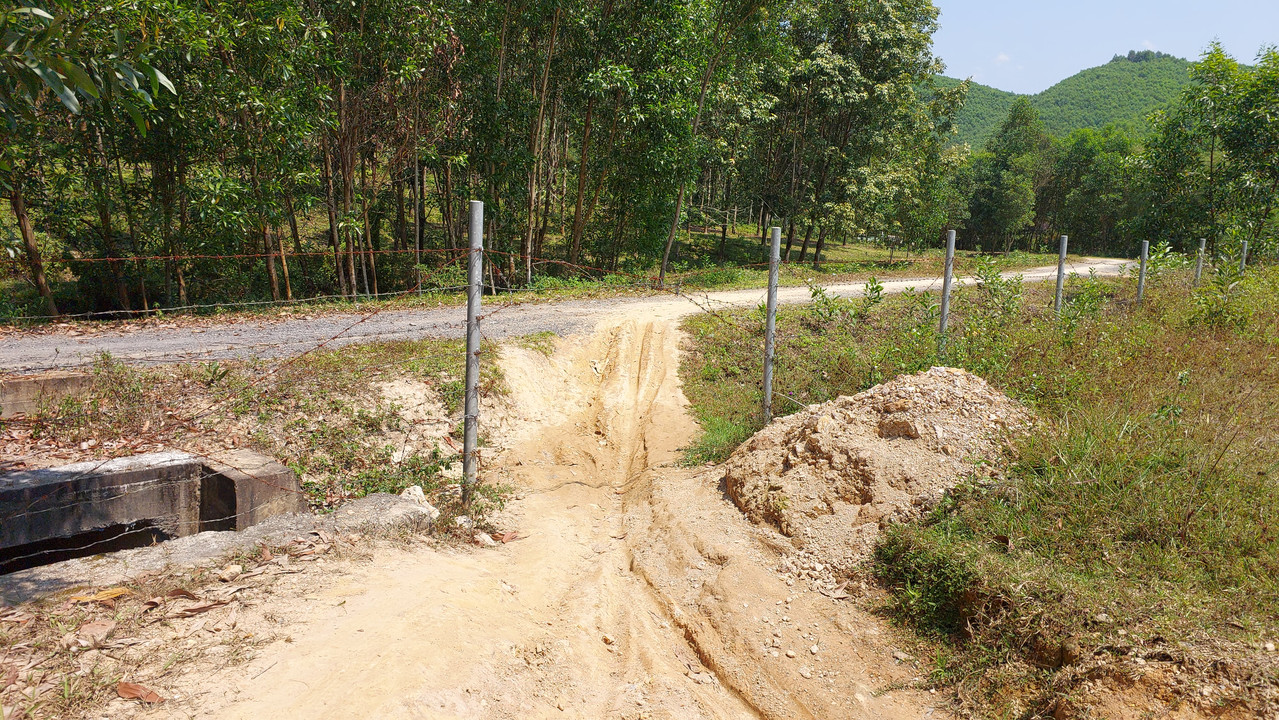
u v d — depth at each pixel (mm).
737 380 10391
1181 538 4250
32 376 7277
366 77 15930
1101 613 3701
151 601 3730
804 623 4605
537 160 19203
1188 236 22672
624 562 5836
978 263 10203
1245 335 9234
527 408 9273
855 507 5469
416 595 4309
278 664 3350
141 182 15227
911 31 27359
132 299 17094
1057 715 3414
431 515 5773
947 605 4352
